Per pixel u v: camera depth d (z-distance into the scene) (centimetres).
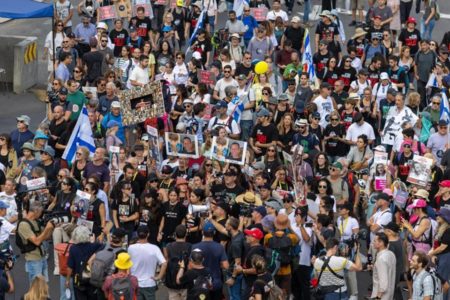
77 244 2625
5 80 4559
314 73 4112
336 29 4388
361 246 3175
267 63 3962
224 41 4509
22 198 2992
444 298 2767
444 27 5212
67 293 2648
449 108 3809
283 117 3525
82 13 4803
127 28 4778
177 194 2930
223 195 2991
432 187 3241
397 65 4128
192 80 4034
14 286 2930
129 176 3027
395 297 2742
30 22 5388
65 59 4109
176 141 3259
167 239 2941
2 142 3281
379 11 4662
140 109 3484
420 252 2578
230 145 3197
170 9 4734
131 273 2623
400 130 3600
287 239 2684
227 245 2773
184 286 2638
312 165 3353
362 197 3244
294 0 5394
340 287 2600
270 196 2973
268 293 2498
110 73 3838
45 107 4412
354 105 3684
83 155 3216
